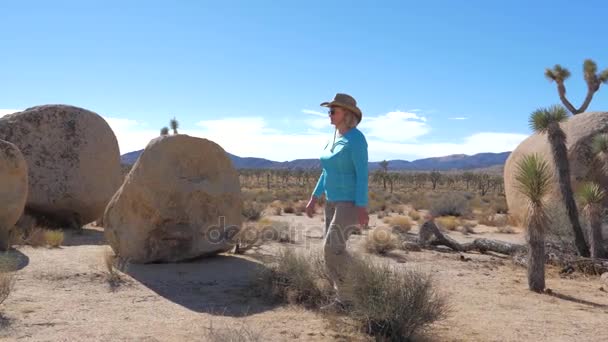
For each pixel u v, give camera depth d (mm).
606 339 6102
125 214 9562
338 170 6410
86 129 15766
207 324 6277
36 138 15086
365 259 6465
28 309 6598
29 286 7758
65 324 6117
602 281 10242
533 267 9031
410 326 5785
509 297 8414
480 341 5879
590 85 26234
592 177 15773
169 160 9523
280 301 7477
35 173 14867
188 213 9672
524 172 9172
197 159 9914
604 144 13523
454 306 7555
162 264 9461
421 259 12117
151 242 9453
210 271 9125
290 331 6012
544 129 12281
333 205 6770
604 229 12797
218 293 7863
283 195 43312
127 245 9430
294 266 7789
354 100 6469
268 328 6129
